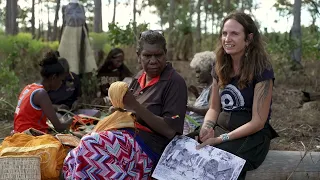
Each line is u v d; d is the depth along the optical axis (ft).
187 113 15.71
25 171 11.03
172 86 11.20
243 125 11.22
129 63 38.70
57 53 19.54
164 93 11.25
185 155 11.12
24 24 80.43
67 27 23.85
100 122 11.16
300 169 12.08
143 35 11.28
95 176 10.56
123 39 29.60
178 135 11.48
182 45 52.95
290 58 37.50
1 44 33.88
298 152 12.52
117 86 10.72
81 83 23.32
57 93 19.77
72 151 10.89
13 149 11.44
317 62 42.65
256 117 11.12
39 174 11.09
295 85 35.29
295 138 18.95
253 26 11.25
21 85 31.30
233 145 11.21
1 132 19.66
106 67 23.35
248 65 11.14
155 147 11.37
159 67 11.22
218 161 10.87
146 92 11.51
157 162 11.44
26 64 34.58
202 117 15.01
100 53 31.60
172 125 11.05
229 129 11.70
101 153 10.53
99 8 33.32
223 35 11.35
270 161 12.05
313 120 21.72
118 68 23.27
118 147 10.67
